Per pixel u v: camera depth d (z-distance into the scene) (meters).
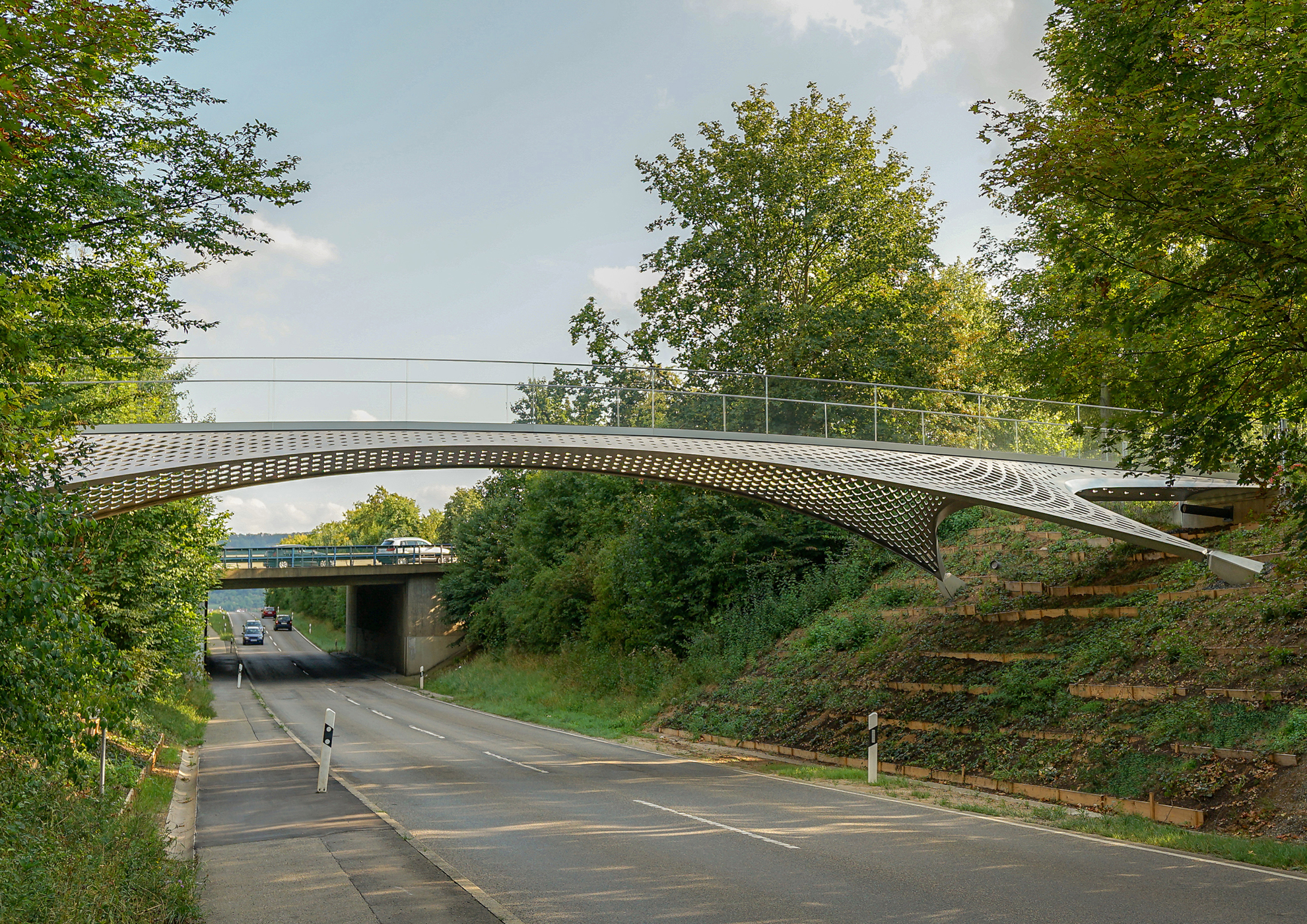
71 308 12.28
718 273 35.75
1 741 8.02
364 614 73.44
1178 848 10.22
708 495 34.50
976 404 25.94
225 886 8.73
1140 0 10.98
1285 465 11.48
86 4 7.39
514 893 8.45
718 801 14.06
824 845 10.54
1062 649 17.81
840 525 24.97
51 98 7.57
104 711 8.68
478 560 55.59
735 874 9.09
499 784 16.27
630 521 40.16
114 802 10.96
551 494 50.34
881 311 33.88
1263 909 7.56
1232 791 11.71
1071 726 15.27
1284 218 9.14
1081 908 7.65
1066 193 10.52
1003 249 35.16
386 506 117.31
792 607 28.92
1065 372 12.52
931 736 17.75
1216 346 11.12
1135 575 19.88
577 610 43.72
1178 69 11.23
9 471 7.43
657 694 29.89
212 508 26.88
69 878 6.48
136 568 19.64
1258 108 9.46
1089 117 10.34
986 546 26.31
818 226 34.44
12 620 7.21
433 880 8.90
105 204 13.52
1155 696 14.56
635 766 19.09
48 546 7.74
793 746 20.66
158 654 20.84
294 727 29.50
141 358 15.97
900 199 36.28
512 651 47.81
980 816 12.64
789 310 33.91
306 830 11.75
